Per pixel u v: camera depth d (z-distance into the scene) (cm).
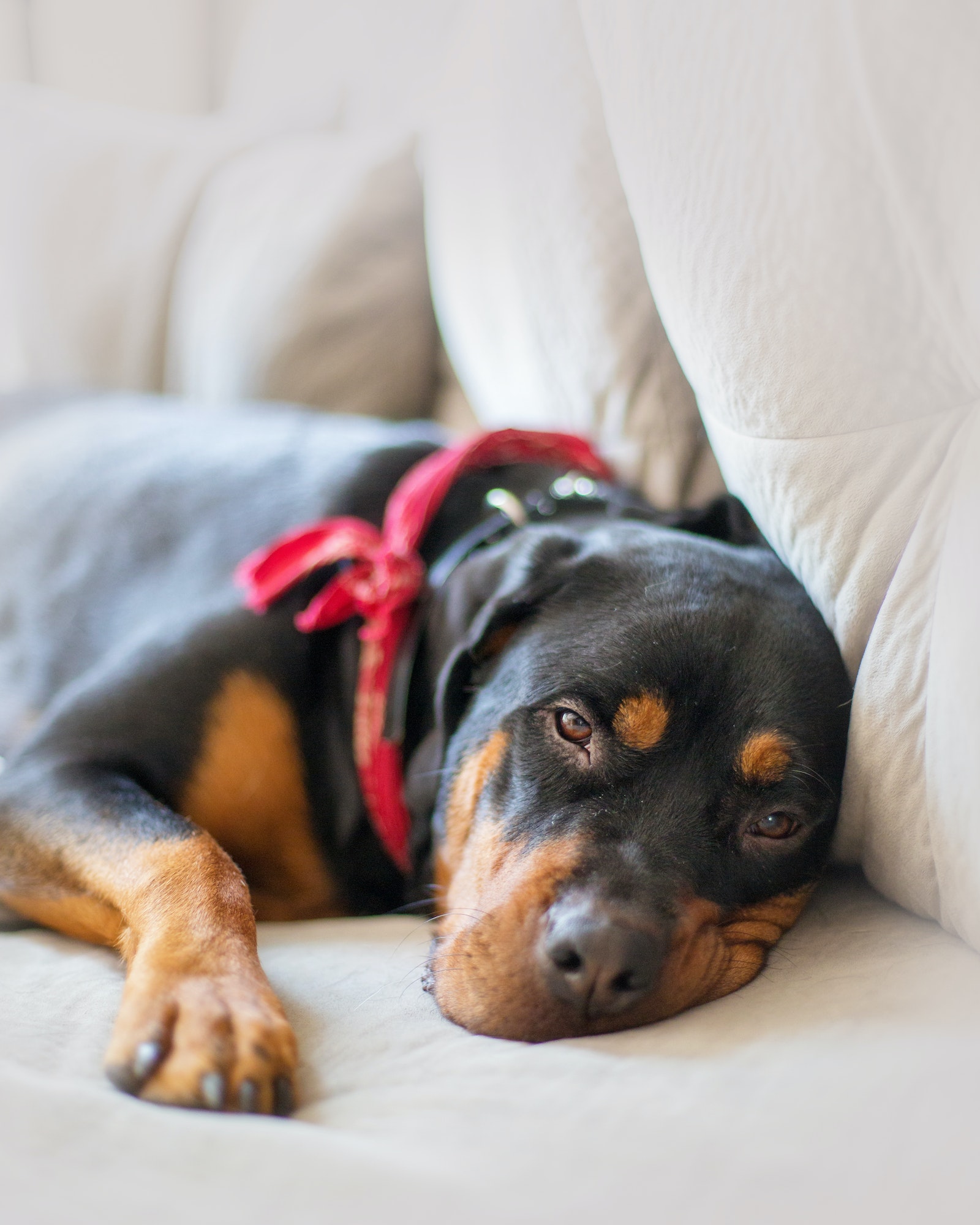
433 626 136
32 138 276
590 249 143
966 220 82
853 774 108
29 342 271
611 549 128
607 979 93
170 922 97
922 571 96
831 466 103
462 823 122
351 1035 88
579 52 135
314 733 140
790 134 95
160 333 256
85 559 182
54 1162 65
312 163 241
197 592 158
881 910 109
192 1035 80
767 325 102
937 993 84
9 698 185
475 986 99
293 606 142
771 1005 92
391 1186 64
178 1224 60
